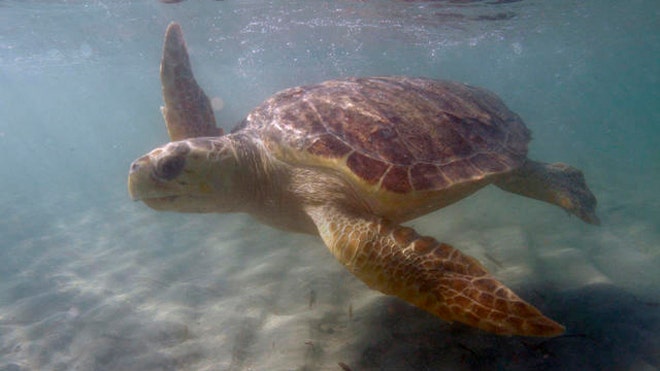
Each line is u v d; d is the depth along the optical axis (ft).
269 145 3.11
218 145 3.05
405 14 10.08
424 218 5.73
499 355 2.56
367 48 16.98
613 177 8.65
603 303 2.97
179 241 5.67
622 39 18.49
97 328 3.51
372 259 2.41
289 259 4.53
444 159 2.92
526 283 3.41
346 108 3.11
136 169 2.77
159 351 3.14
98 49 15.38
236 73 27.76
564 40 16.61
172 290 4.10
